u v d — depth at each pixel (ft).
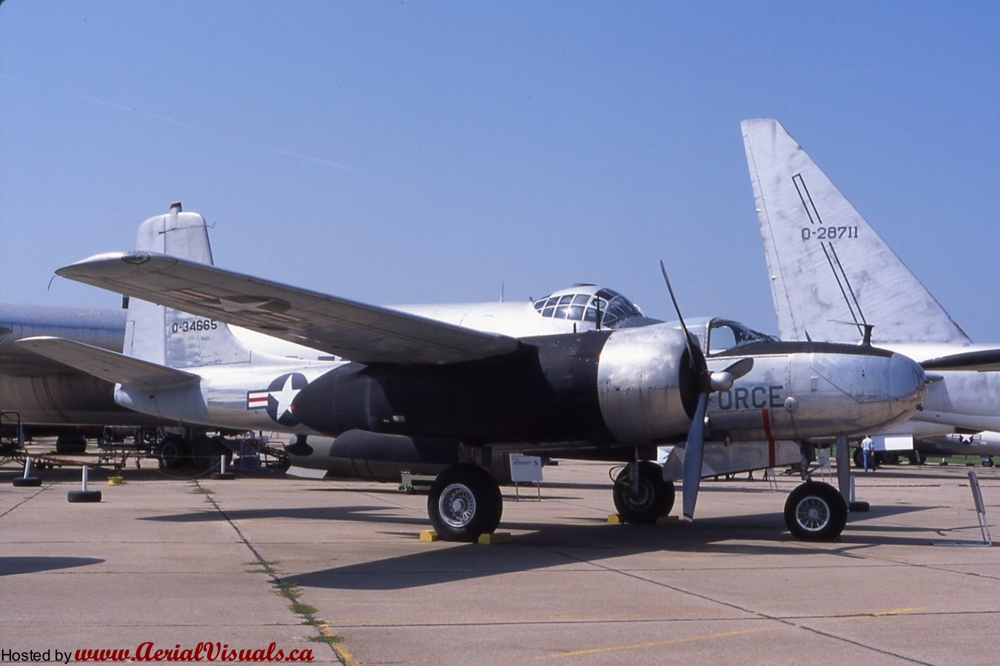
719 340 40.32
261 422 47.14
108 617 21.58
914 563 31.48
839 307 64.95
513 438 36.60
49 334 81.25
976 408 68.95
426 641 19.66
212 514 46.85
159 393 50.47
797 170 66.08
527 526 43.62
